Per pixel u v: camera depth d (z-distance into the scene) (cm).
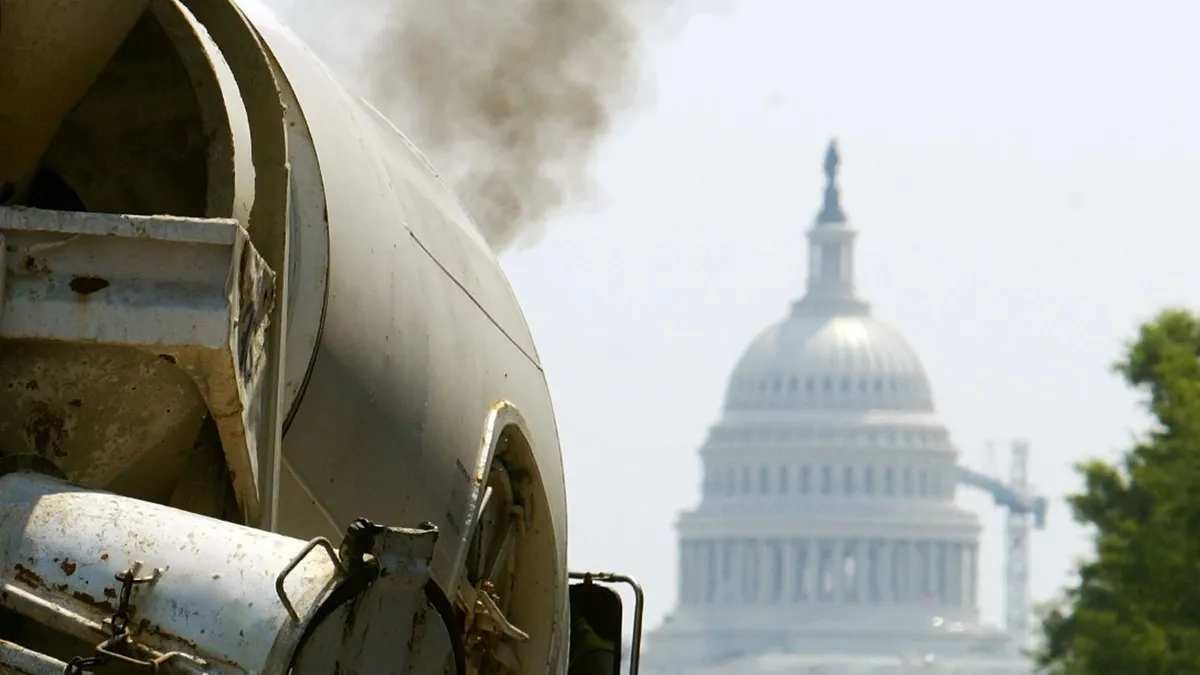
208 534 1032
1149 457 7800
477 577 1473
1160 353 8044
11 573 1023
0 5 1112
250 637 1000
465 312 1465
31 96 1148
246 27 1225
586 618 1730
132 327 1038
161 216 1059
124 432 1106
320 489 1259
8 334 1032
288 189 1205
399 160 1476
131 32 1175
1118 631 7194
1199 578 7250
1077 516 7962
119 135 1181
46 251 1038
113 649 998
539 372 1614
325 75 1393
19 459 1073
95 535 1028
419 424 1351
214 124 1166
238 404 1096
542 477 1552
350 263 1291
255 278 1097
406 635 1084
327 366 1257
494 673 1506
